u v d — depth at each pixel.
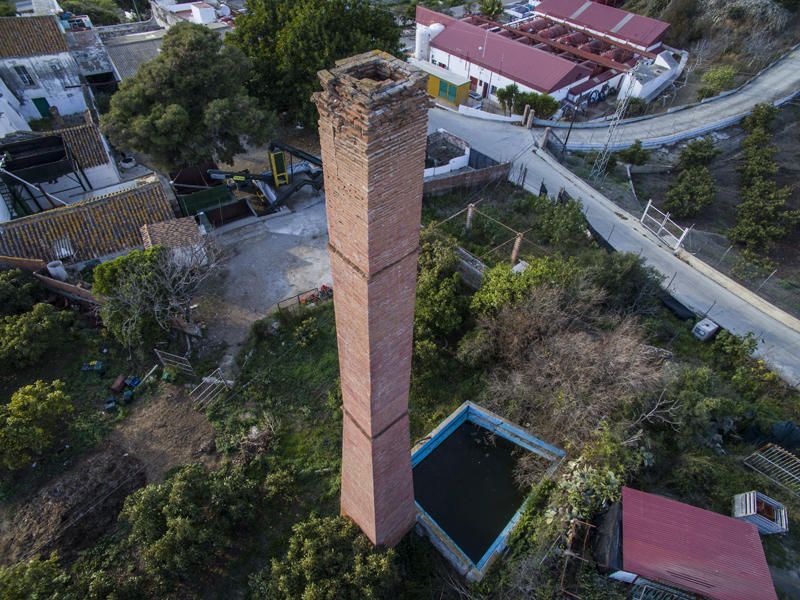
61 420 20.38
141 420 20.81
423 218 30.77
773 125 42.94
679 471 18.20
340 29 33.62
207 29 30.22
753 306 27.14
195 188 31.55
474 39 48.22
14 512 17.89
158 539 15.88
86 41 40.66
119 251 26.03
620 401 19.45
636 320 23.06
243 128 28.45
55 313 22.55
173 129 27.47
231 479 17.80
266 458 19.69
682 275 28.75
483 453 20.50
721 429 20.22
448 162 34.47
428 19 54.31
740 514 17.06
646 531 15.58
